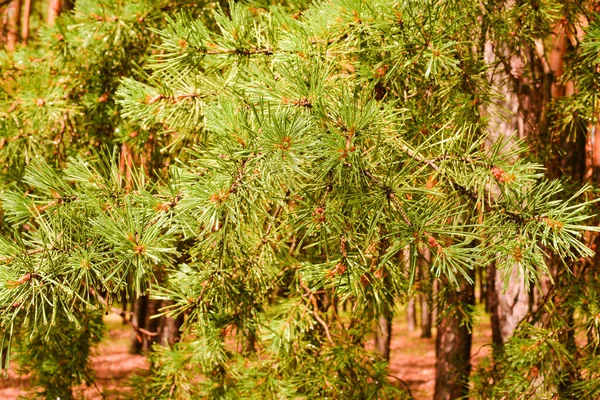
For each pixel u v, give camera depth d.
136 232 1.55
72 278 1.51
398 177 1.64
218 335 2.61
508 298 4.41
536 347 3.28
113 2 3.24
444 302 3.79
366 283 2.38
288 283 3.55
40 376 3.85
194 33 2.15
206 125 1.66
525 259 1.60
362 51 2.05
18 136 3.18
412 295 3.55
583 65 2.70
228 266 2.45
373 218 1.65
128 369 10.17
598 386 3.08
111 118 3.51
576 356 3.46
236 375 3.43
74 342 3.75
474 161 1.73
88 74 3.55
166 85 2.25
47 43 3.57
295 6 2.70
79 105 3.62
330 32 2.06
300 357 3.36
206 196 1.53
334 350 3.31
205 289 2.40
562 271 3.52
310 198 1.66
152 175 3.44
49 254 1.50
